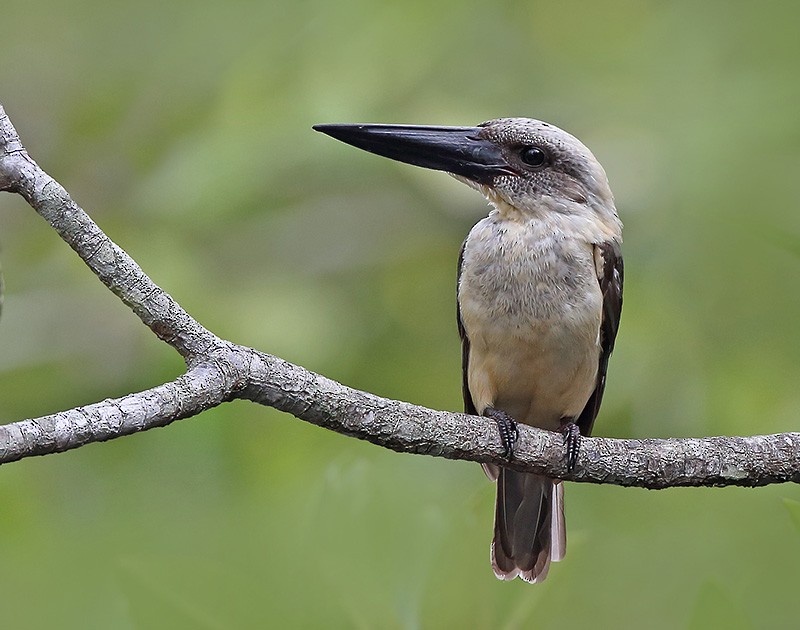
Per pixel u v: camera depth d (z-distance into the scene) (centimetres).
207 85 1329
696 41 1192
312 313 1145
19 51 1390
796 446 824
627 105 1188
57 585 1078
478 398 1009
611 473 824
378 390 1173
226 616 810
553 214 996
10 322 1180
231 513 1095
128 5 1364
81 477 1126
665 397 1096
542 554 1014
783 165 1122
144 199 1185
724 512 1201
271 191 1187
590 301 974
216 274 1173
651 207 1138
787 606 1148
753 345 1118
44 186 715
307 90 1173
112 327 1180
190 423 1114
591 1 1241
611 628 1151
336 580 836
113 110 1326
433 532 853
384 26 1179
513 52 1236
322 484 910
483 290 984
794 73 1155
